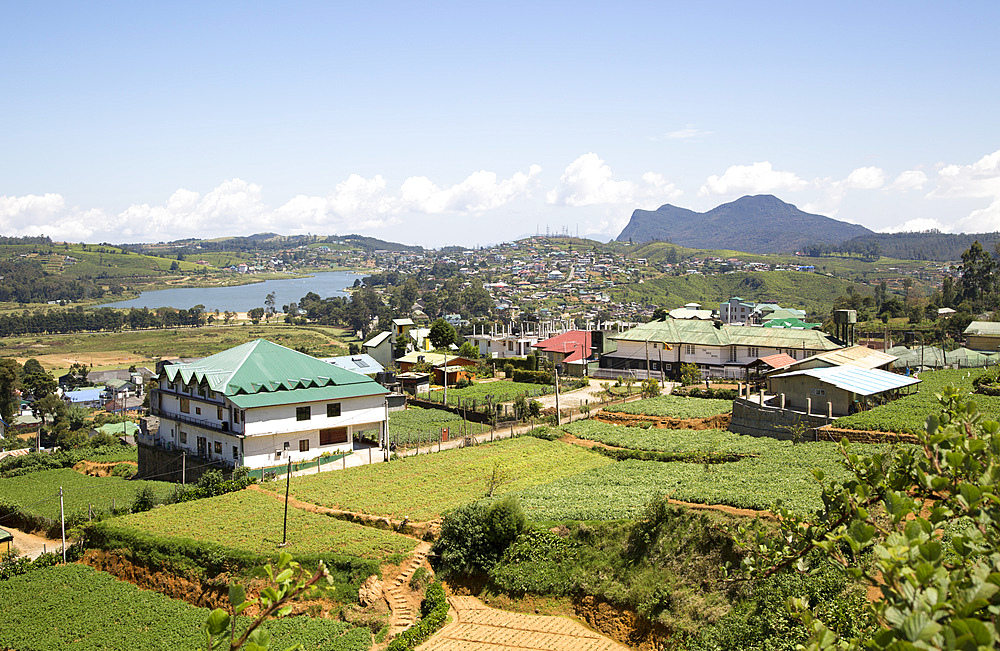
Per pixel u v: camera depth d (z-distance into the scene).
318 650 30.27
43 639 32.72
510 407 77.75
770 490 37.00
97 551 42.44
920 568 7.75
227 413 59.34
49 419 118.25
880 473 11.52
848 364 64.81
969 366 84.88
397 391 89.81
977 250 152.75
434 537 39.28
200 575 37.72
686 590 29.16
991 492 8.89
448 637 30.77
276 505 46.09
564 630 30.83
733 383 80.81
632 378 90.19
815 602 24.22
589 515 37.59
